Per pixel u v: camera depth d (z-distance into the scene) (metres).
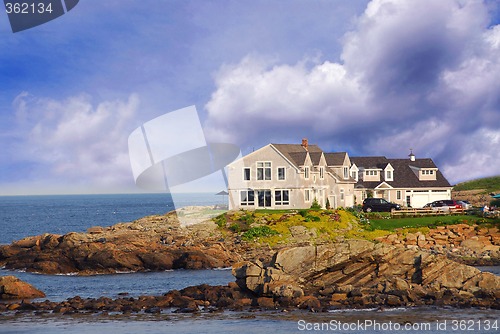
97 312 36.34
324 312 35.19
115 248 61.81
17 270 60.97
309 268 40.50
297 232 67.81
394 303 36.75
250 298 38.84
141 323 33.19
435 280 40.12
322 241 65.75
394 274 40.91
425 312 34.91
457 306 36.31
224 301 38.00
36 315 35.78
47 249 65.12
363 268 41.09
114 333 30.95
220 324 32.62
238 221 70.44
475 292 38.94
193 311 36.12
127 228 77.31
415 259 40.94
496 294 38.28
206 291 40.66
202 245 65.12
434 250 64.44
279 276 39.25
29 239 68.75
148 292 45.59
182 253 61.22
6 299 42.22
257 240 66.56
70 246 64.81
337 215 73.19
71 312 36.38
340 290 39.47
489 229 69.56
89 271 58.81
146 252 60.31
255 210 77.81
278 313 35.16
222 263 60.75
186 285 48.78
